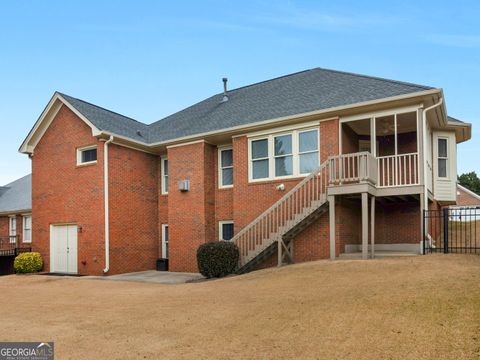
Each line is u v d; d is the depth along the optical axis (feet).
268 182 47.75
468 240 51.75
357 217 48.08
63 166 57.00
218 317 23.41
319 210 42.32
